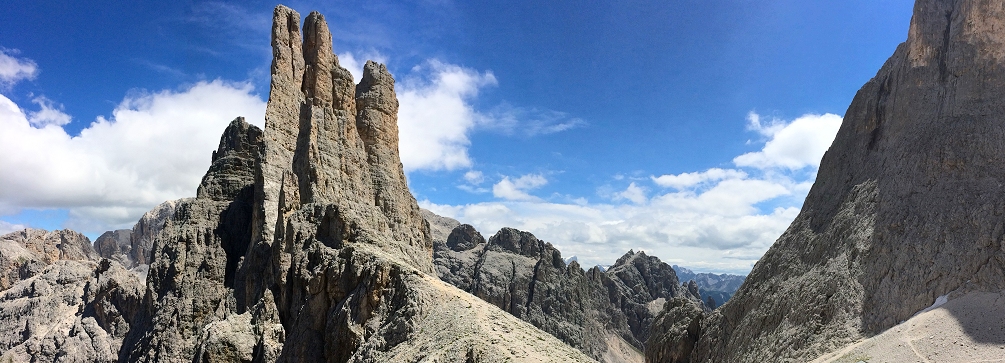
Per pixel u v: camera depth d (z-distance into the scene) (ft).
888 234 186.50
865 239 195.31
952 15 208.23
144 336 369.09
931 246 172.86
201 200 421.59
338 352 257.14
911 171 194.70
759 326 227.20
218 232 407.64
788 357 192.34
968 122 189.67
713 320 281.13
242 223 415.64
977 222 168.96
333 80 423.64
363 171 407.03
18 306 563.07
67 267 611.88
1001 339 138.41
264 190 369.09
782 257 247.29
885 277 179.22
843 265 198.59
